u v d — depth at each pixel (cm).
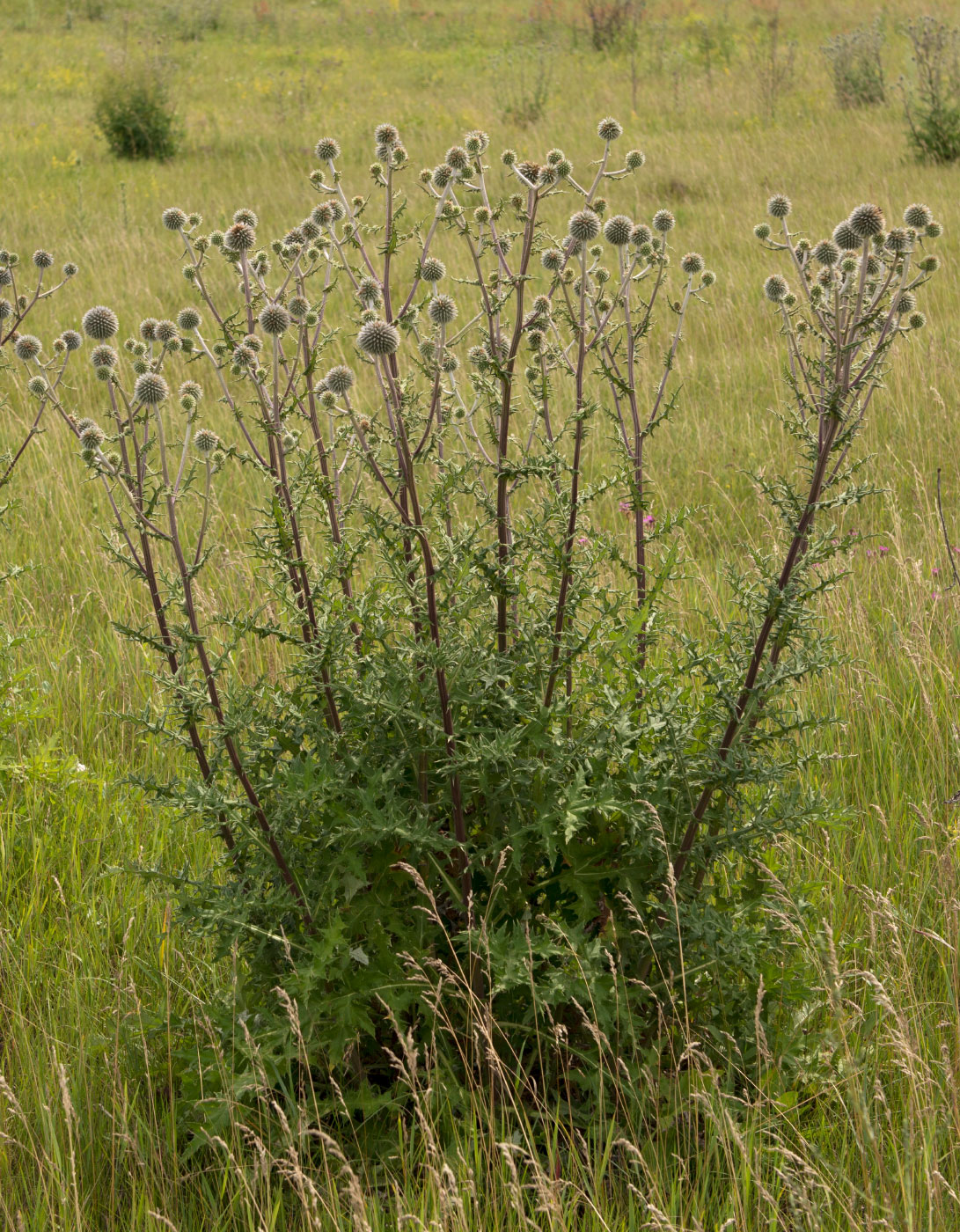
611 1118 318
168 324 344
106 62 3009
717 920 324
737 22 3312
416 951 315
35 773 473
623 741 321
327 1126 318
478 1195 291
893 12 3111
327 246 364
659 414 866
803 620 326
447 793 323
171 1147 314
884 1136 312
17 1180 310
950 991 340
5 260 485
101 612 628
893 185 1562
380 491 611
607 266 1166
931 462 762
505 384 312
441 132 2080
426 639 333
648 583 383
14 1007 366
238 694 334
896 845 429
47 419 890
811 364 327
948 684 505
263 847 316
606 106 2288
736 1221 278
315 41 3603
